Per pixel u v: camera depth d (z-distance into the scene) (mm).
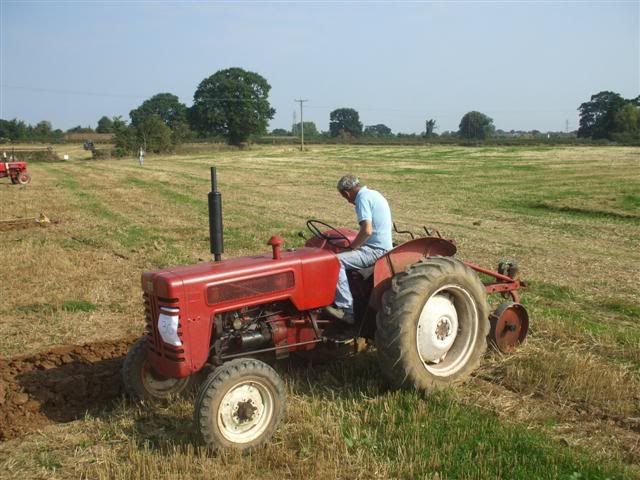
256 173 38938
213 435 4383
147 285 4922
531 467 4160
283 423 4887
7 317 8039
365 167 42719
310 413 4988
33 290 9305
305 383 5672
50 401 5492
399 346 5188
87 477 4258
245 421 4535
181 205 21656
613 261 11422
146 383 5391
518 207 20109
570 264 11133
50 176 37094
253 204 21969
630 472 4105
